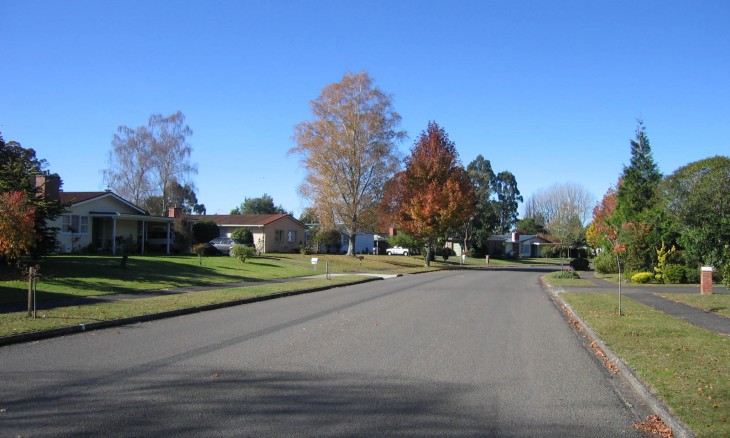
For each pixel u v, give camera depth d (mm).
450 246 80375
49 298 16062
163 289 20375
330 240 57375
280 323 13523
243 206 98750
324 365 8773
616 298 19734
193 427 5672
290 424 5836
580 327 13719
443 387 7559
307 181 49156
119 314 13445
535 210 106125
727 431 5484
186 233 42812
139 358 9070
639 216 33094
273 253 50969
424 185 48688
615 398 7176
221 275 26812
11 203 17156
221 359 9086
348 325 13312
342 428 5742
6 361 8711
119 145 56875
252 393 7023
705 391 6992
